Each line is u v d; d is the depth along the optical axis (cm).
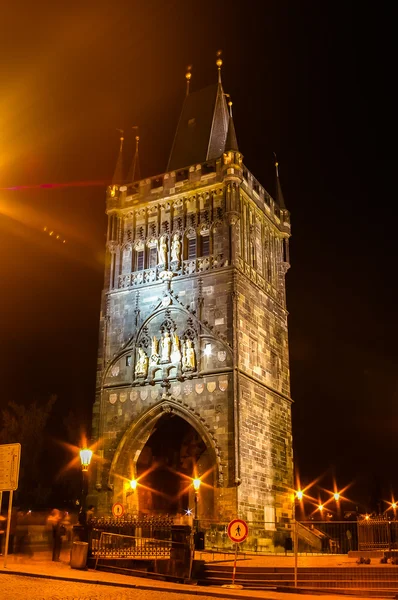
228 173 5359
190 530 3023
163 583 2728
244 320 5125
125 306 5488
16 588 2272
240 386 4862
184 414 4947
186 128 6288
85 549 3089
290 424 5650
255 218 5775
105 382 5350
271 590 2772
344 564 3069
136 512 5044
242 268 5244
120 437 5116
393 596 2541
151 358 5194
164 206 5653
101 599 2056
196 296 5178
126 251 5700
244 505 4584
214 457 4694
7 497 6981
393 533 3594
